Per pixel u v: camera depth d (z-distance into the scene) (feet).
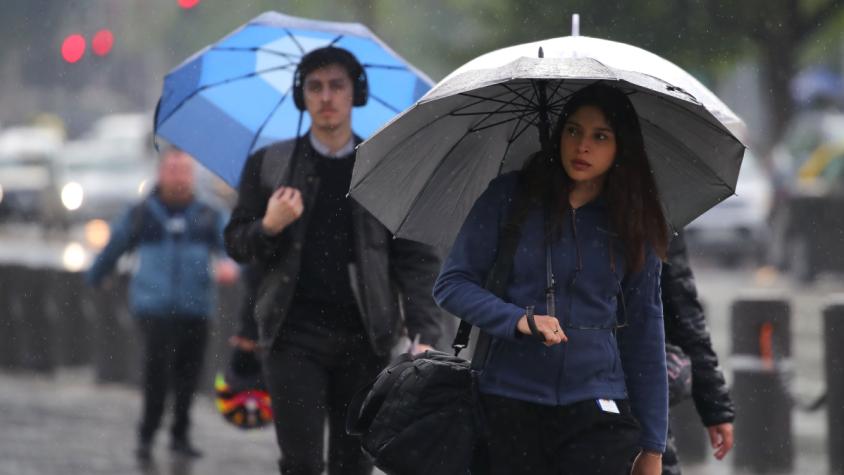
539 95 46.19
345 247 57.57
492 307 43.39
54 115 597.11
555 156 44.88
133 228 95.91
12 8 566.36
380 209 47.44
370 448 45.37
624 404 44.86
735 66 239.30
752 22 214.69
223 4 490.49
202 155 64.39
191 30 506.89
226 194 144.25
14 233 334.85
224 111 64.44
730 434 54.29
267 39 63.52
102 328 130.72
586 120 44.11
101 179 336.29
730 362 88.58
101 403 119.44
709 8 203.31
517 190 44.98
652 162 46.44
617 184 44.42
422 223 48.39
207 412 114.83
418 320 58.34
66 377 136.26
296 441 56.75
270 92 64.34
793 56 227.81
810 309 174.09
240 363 70.54
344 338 57.67
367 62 63.05
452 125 46.70
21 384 130.72
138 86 602.85
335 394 58.90
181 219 95.71
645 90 43.42
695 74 235.20
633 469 46.19
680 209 46.83
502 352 44.57
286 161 58.70
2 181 335.88
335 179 58.03
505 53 45.19
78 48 199.93
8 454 94.89
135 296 95.45
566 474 44.24
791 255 220.43
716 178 45.78
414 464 44.88
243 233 58.34
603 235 44.60
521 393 44.24
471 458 45.70
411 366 45.78
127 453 96.27
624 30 201.67
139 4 519.19
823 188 218.18
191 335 95.50
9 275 138.51
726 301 186.50
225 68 63.93
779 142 248.93
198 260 95.35
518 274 44.32
